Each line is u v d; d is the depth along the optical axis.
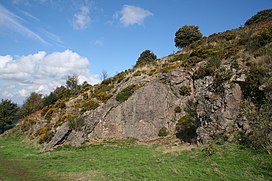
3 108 65.44
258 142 17.41
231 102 21.88
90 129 34.53
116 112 35.66
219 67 25.92
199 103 25.38
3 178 19.02
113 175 17.41
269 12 49.56
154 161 20.16
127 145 30.05
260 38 25.92
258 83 20.47
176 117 32.75
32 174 20.11
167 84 35.91
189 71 35.09
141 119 33.88
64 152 29.72
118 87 42.12
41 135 38.88
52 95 66.69
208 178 14.61
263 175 13.84
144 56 64.44
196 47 45.31
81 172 19.55
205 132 22.89
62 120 38.34
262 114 18.88
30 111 69.94
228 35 41.72
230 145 19.05
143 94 35.56
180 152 21.83
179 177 15.31
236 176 14.26
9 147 37.94
